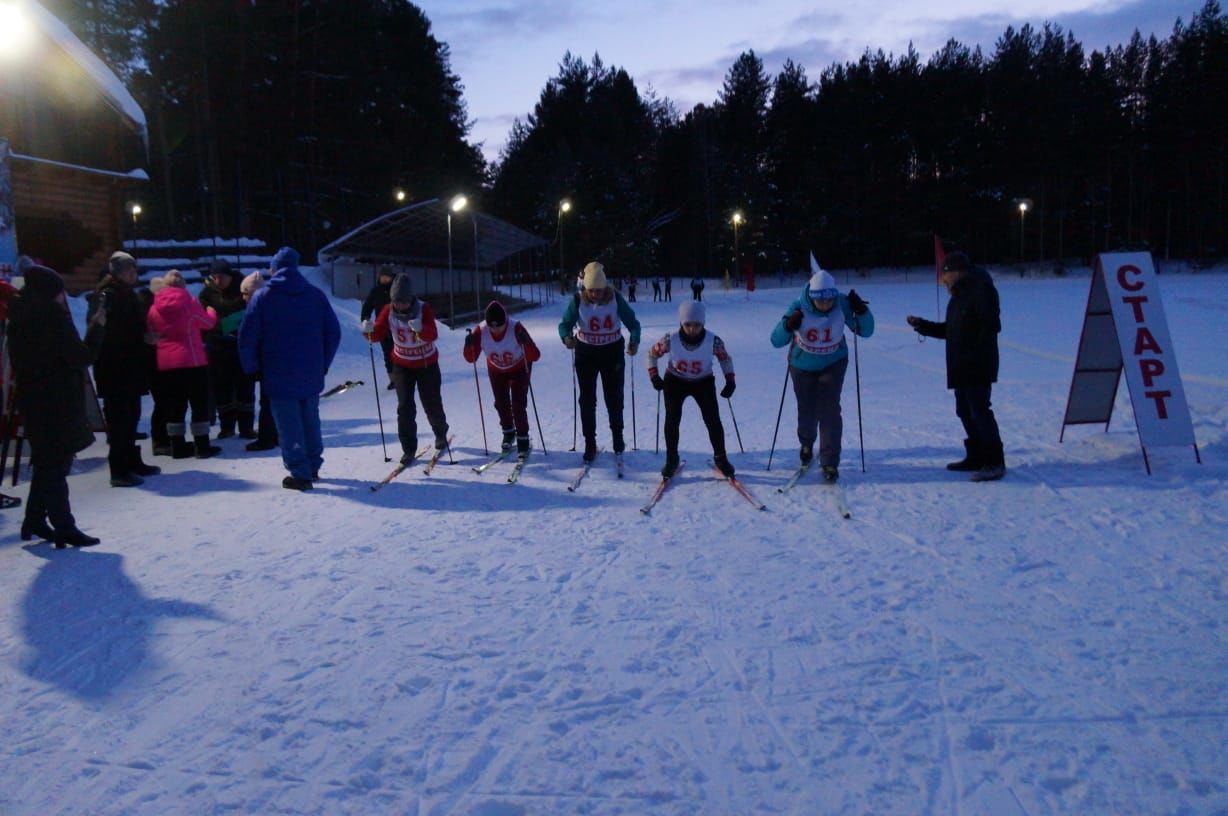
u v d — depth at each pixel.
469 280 39.84
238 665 3.58
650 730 3.01
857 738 2.93
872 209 62.25
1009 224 59.38
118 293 6.80
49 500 5.16
